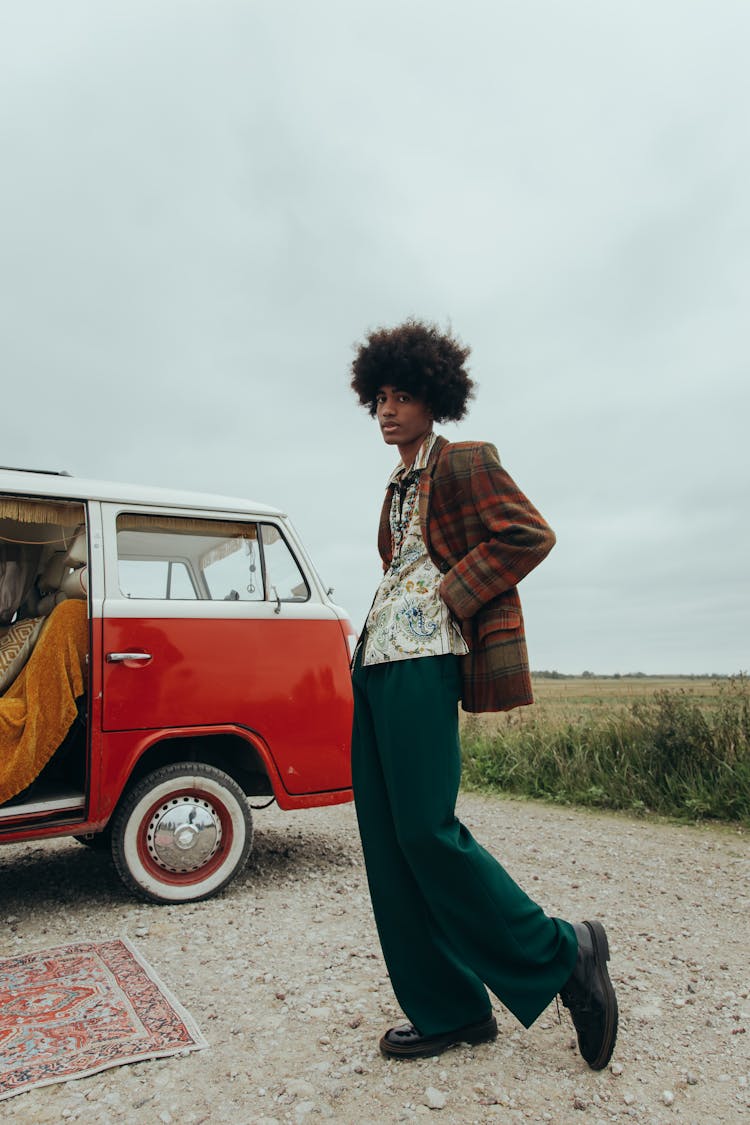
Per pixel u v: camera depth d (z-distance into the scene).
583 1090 2.21
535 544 2.15
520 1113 2.09
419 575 2.30
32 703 4.05
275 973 3.17
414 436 2.42
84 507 4.40
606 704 9.59
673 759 7.62
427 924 2.31
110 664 4.21
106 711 4.17
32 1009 2.78
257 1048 2.49
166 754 4.72
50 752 4.09
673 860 5.37
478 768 8.83
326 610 5.00
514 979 2.15
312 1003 2.86
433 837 2.13
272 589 4.91
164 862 4.29
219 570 4.73
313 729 4.77
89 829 4.16
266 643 4.71
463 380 2.44
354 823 6.79
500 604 2.21
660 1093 2.21
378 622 2.32
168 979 3.11
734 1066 2.39
